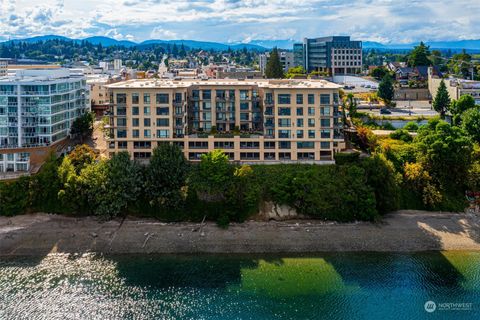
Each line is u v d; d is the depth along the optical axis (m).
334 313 75.69
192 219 110.38
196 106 133.25
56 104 137.12
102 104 196.75
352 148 134.62
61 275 89.00
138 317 74.69
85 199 110.56
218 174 111.94
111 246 100.94
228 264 93.88
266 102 124.44
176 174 112.38
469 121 145.62
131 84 132.25
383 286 84.62
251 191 111.25
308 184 111.50
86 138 153.62
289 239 102.94
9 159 131.12
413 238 103.62
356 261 95.06
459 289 83.75
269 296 81.12
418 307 77.69
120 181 109.88
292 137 124.38
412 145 129.12
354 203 109.75
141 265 93.44
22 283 85.75
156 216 111.06
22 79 139.50
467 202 117.62
